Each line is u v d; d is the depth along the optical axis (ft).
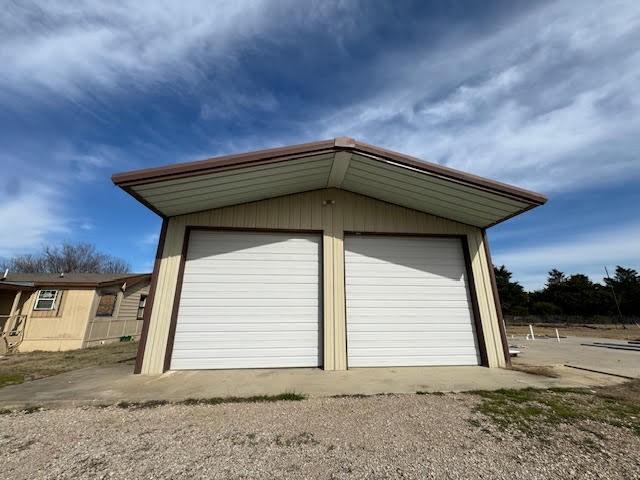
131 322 45.93
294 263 19.13
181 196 16.43
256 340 17.71
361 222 19.97
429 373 15.99
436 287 19.54
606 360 20.33
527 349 27.76
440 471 6.31
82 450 7.32
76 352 31.04
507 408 10.32
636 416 9.50
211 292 18.11
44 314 36.04
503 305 101.19
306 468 6.44
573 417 9.43
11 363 22.31
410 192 18.20
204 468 6.44
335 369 17.03
